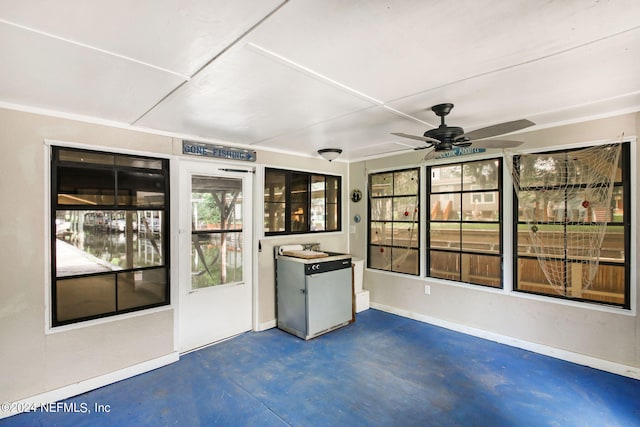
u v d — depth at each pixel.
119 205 2.91
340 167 5.04
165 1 1.18
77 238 2.68
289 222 4.36
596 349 2.93
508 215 3.46
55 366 2.54
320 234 4.75
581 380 2.74
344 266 4.07
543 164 3.23
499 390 2.61
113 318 2.82
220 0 1.19
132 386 2.74
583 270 3.02
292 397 2.55
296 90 2.11
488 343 3.52
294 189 4.43
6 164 2.35
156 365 3.05
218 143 3.61
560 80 2.02
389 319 4.34
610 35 1.48
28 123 2.43
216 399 2.53
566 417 2.27
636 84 2.11
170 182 3.22
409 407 2.40
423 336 3.74
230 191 3.79
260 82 1.97
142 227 3.04
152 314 3.04
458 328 3.88
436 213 4.12
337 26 1.38
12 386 2.37
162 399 2.54
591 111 2.77
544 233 3.24
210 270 3.62
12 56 1.61
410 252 4.38
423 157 4.19
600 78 2.00
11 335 2.37
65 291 2.62
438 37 1.48
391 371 2.94
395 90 2.14
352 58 1.68
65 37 1.43
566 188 3.10
